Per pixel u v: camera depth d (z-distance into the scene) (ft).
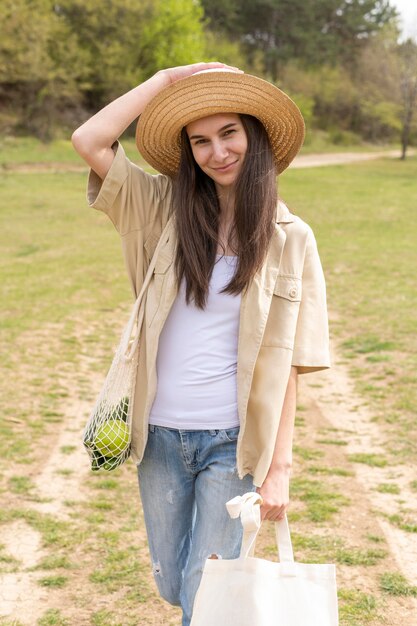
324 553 13.57
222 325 7.90
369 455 19.07
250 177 7.79
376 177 125.39
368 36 248.52
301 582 6.68
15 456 18.97
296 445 20.04
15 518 15.28
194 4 177.06
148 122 8.14
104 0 158.10
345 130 220.23
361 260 52.95
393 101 191.11
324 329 8.06
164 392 8.08
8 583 12.63
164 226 8.30
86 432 8.17
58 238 65.77
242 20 228.43
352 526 14.79
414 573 12.85
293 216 8.12
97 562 13.47
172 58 166.61
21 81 147.02
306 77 215.31
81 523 15.15
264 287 7.75
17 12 142.41
